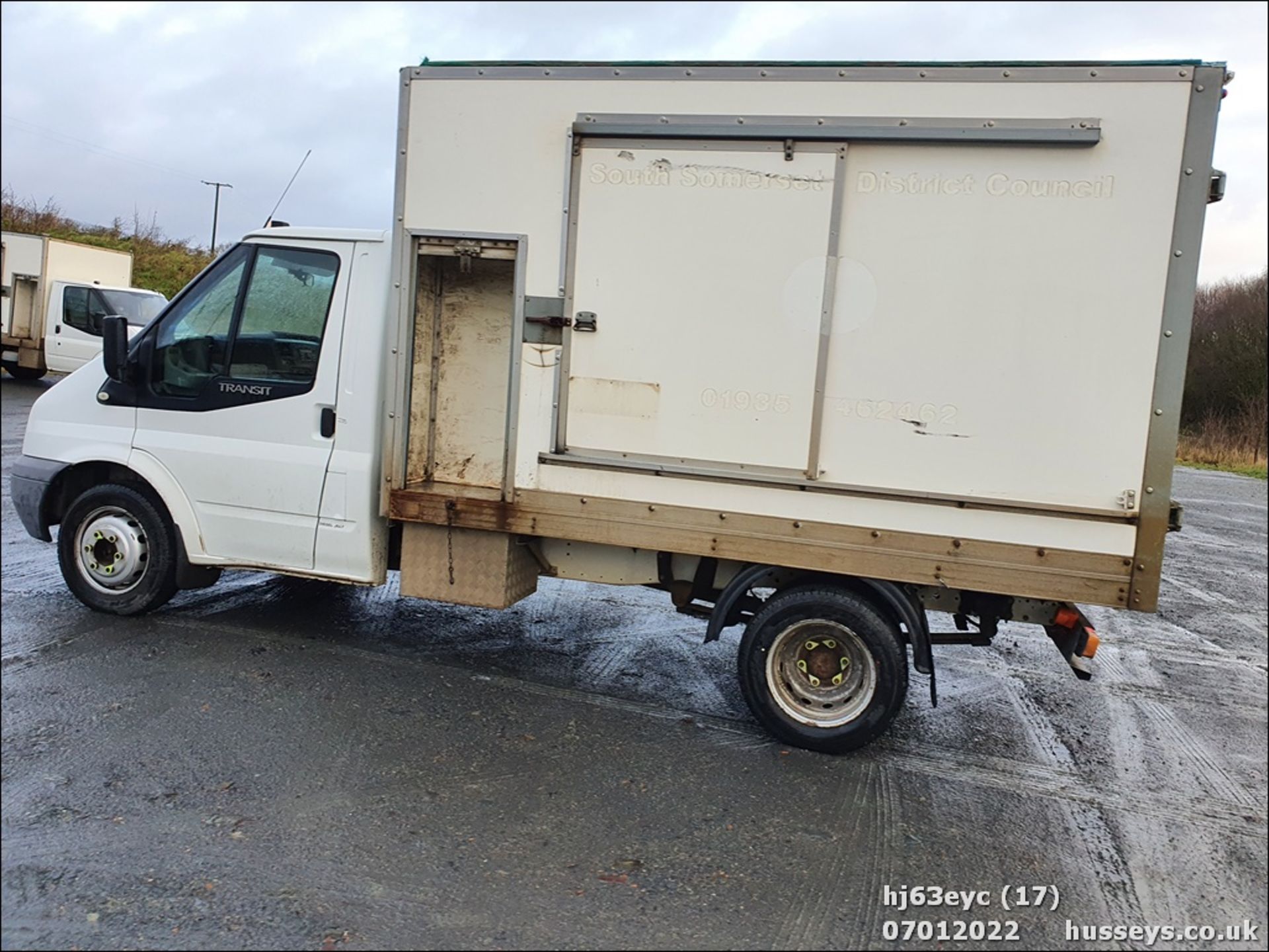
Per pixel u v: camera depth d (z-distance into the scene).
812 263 4.07
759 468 4.20
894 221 3.99
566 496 4.46
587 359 4.37
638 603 6.92
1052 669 6.03
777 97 4.06
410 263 4.62
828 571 4.18
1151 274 3.78
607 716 4.70
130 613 5.52
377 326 4.86
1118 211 3.79
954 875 3.42
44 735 4.01
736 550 4.27
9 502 8.85
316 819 3.50
